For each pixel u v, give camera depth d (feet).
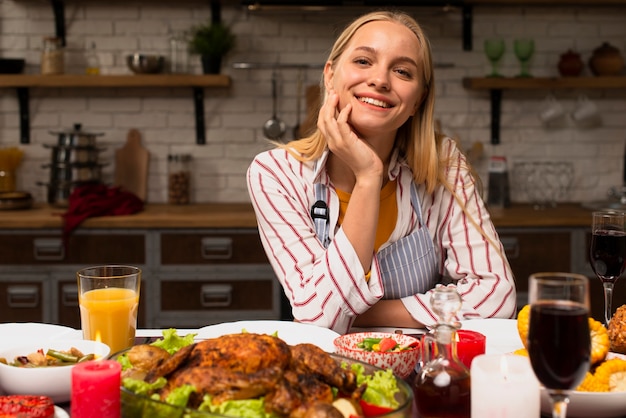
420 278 6.39
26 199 12.72
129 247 11.80
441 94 14.20
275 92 14.03
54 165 13.05
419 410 3.87
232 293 11.91
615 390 3.99
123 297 4.90
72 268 11.77
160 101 14.05
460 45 14.11
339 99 6.19
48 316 11.79
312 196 6.46
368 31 6.14
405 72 6.09
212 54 13.38
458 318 6.25
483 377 3.47
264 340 3.57
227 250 11.87
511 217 12.11
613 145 14.39
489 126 14.26
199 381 3.39
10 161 13.60
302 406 3.28
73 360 4.33
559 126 14.34
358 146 5.89
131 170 13.99
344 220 5.89
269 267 11.89
